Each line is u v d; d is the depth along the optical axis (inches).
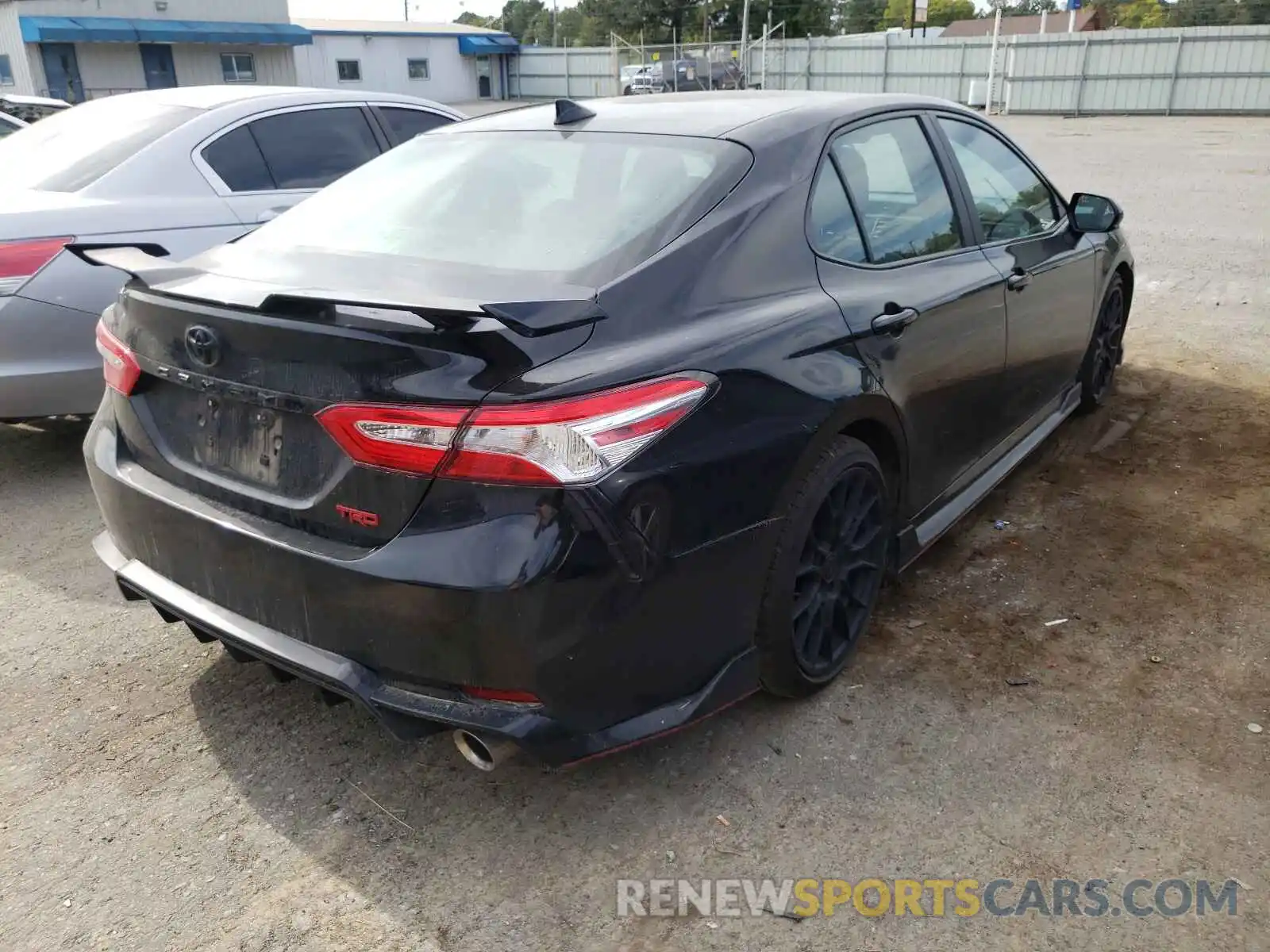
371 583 84.4
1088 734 110.7
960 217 143.0
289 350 87.8
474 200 114.6
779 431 98.3
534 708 85.8
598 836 97.3
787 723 113.1
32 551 157.6
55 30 1163.3
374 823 99.5
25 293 165.6
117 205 181.0
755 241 105.8
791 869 93.0
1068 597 140.0
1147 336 267.4
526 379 82.4
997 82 1254.3
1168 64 1131.3
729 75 1413.6
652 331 93.4
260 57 1368.1
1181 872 91.7
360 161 223.5
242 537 92.7
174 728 113.9
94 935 86.7
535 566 80.7
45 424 214.5
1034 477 181.2
